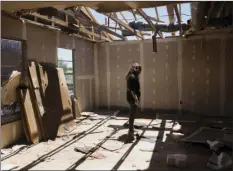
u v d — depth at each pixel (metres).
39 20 6.10
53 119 5.57
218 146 4.30
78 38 8.07
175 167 3.76
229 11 5.71
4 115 4.73
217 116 7.84
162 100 8.55
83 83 8.41
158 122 6.85
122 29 8.24
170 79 8.43
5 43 4.87
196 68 8.13
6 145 4.74
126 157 4.19
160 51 8.48
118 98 9.03
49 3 3.91
